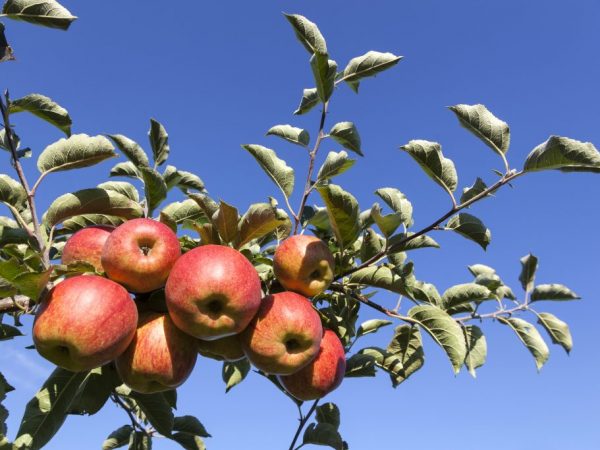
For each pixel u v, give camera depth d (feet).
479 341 2.17
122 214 1.78
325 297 1.82
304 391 1.66
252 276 1.46
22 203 1.72
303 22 1.78
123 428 2.60
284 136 2.03
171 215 1.98
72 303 1.33
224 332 1.41
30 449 1.49
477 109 1.69
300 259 1.60
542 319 2.66
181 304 1.37
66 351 1.38
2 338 1.77
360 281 1.83
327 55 1.73
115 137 1.99
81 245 1.57
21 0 1.61
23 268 1.30
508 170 1.66
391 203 2.04
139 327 1.45
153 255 1.45
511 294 2.68
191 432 2.43
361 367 2.04
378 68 1.94
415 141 1.72
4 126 1.64
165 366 1.41
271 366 1.53
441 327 1.77
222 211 1.52
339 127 1.88
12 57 1.55
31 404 1.53
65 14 1.65
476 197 1.67
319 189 1.61
